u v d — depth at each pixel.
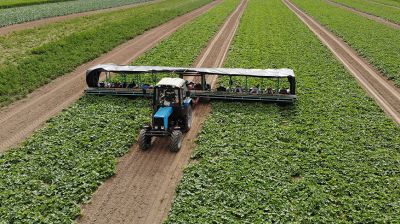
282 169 18.92
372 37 51.91
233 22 66.25
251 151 20.66
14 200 16.64
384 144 21.41
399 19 68.12
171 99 22.69
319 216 15.49
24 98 30.00
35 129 24.39
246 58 40.28
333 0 103.56
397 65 37.88
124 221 16.06
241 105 27.28
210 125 24.05
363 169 18.77
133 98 28.98
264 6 90.06
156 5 90.00
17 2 79.44
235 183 17.56
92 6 80.25
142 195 17.75
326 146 21.09
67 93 31.02
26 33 50.88
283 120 24.72
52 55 40.34
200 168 19.12
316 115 25.39
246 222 15.10
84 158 20.22
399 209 15.77
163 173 19.50
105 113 25.94
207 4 95.31
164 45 46.56
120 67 30.09
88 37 48.22
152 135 21.42
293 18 69.75
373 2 100.62
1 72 33.28
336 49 46.25
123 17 67.50
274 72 27.97
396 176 18.33
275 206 16.06
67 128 23.64
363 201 16.30
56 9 71.94
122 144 21.94
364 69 37.97
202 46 46.28
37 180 18.19
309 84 31.53
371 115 25.66
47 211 16.09
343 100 28.19
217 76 34.47
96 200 17.38
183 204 16.41
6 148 21.92
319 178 18.03
